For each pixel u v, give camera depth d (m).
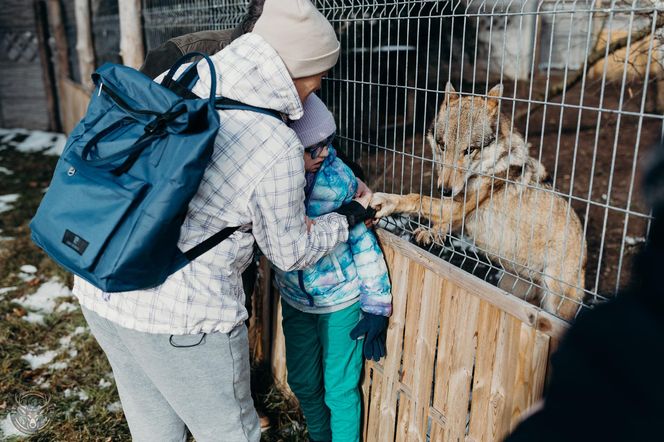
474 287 2.03
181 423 2.12
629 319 0.79
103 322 1.90
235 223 1.75
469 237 3.61
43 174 8.27
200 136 1.57
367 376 2.68
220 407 1.90
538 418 0.87
